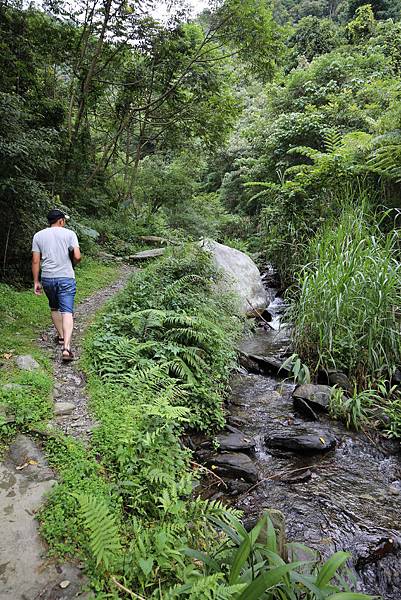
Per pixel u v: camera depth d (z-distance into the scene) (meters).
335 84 13.29
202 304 5.90
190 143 17.59
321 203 8.90
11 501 2.28
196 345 4.93
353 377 5.13
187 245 7.93
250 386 5.44
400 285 5.34
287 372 5.68
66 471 2.50
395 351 5.10
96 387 3.69
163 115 15.75
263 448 4.04
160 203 17.23
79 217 11.49
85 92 12.54
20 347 4.47
